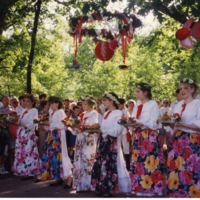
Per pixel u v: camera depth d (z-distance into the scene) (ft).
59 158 22.99
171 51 45.09
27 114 25.46
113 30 16.52
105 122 19.99
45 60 57.77
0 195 20.80
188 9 27.96
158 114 18.26
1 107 27.43
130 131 20.79
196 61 45.24
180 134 16.97
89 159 21.43
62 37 56.65
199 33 16.19
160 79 82.58
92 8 29.48
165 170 18.53
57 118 23.21
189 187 16.71
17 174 25.31
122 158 20.10
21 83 67.10
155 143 18.33
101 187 19.81
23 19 49.39
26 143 25.35
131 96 89.86
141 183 18.35
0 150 27.02
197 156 16.67
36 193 21.24
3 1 40.34
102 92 92.27
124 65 17.11
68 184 22.61
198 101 16.92
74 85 99.35
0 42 49.44
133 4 27.94
